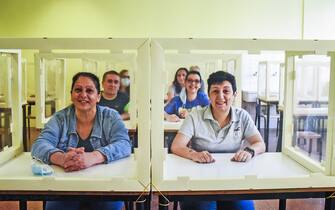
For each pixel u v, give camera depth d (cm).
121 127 143
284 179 127
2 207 270
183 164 138
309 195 130
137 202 124
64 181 123
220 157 143
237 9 536
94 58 153
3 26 520
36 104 161
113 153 138
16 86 158
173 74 156
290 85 165
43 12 523
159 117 121
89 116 139
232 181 125
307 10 538
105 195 124
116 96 147
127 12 529
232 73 149
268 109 226
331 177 129
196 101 148
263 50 122
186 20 534
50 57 156
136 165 131
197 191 124
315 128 151
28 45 120
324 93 174
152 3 529
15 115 158
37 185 123
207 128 144
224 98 143
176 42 118
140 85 120
